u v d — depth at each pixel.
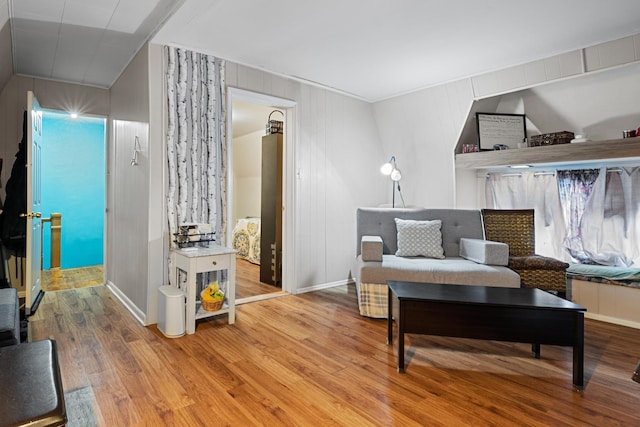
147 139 2.74
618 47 2.73
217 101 3.09
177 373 2.00
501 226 3.49
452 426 1.56
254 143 6.38
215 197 3.09
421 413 1.66
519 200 3.82
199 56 2.98
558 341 1.89
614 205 3.25
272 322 2.86
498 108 3.90
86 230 5.15
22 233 3.38
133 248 3.08
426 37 2.71
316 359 2.21
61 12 2.35
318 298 3.57
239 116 5.18
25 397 0.94
